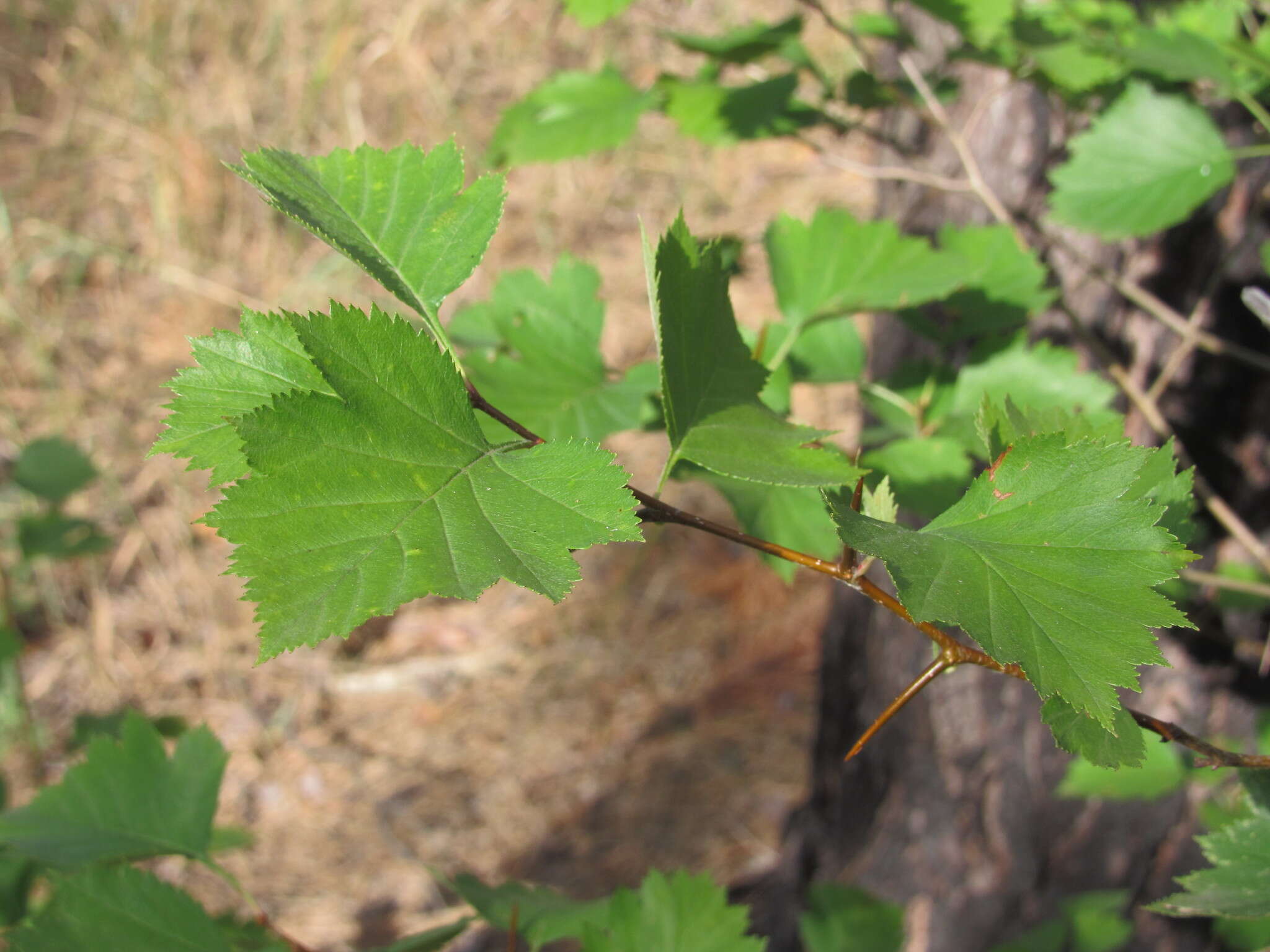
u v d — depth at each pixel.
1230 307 0.52
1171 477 0.25
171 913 0.29
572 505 0.19
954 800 0.68
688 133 0.43
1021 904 0.66
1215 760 0.23
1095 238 0.54
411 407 0.20
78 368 1.31
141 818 0.34
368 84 1.63
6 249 1.37
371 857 0.98
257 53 1.60
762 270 1.41
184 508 1.21
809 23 1.53
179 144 1.49
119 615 1.15
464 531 0.19
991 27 0.41
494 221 0.23
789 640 1.15
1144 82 0.43
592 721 1.10
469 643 1.19
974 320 0.39
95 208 1.48
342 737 1.10
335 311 0.20
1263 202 0.50
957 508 0.22
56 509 0.77
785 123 0.44
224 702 1.12
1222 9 0.43
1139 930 0.63
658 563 1.23
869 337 0.66
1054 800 0.65
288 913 0.93
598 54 1.63
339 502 0.19
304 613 0.18
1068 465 0.21
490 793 1.04
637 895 0.33
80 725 0.63
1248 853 0.24
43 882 0.46
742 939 0.33
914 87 0.49
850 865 0.75
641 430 0.34
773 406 0.36
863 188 1.49
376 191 0.24
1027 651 0.19
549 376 0.35
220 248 1.45
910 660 0.69
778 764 1.04
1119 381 0.45
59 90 1.59
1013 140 0.55
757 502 0.32
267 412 0.19
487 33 1.69
